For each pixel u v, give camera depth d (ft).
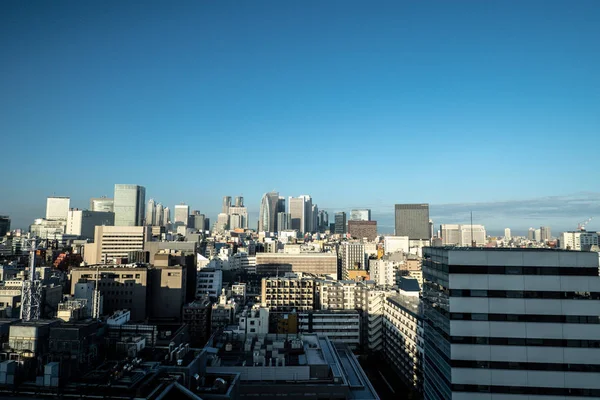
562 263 289.94
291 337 411.75
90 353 228.84
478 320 290.76
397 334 585.63
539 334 286.46
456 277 294.66
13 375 199.11
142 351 273.13
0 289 569.64
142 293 633.20
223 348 378.53
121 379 207.82
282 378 325.83
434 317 329.72
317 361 346.33
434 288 331.36
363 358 638.12
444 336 304.50
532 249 312.71
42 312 520.42
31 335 214.48
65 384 203.10
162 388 206.80
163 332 432.66
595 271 288.71
